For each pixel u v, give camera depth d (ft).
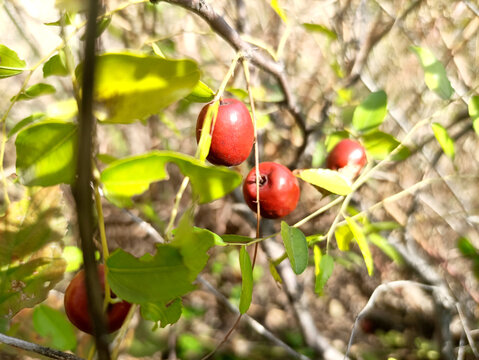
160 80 0.31
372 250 1.42
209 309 1.63
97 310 0.24
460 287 1.18
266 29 1.28
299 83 1.24
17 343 0.37
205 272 1.68
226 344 1.50
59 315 0.51
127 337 1.05
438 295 1.03
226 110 0.48
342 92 0.99
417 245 1.26
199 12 0.46
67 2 0.25
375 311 1.55
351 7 1.16
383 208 1.27
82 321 0.37
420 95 1.24
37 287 0.45
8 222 0.44
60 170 0.33
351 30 1.15
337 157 0.66
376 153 0.71
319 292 0.57
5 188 0.46
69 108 0.40
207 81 1.01
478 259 0.95
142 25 1.13
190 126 1.34
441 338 1.03
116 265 0.31
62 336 0.51
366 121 0.70
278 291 1.72
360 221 0.84
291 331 1.54
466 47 1.24
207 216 1.56
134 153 1.41
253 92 0.80
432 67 0.68
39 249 0.45
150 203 1.33
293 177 0.56
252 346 1.49
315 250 0.59
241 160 0.49
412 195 1.19
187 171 0.31
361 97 1.16
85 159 0.22
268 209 0.55
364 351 1.48
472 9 1.11
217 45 1.25
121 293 0.31
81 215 0.22
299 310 1.15
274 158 1.23
